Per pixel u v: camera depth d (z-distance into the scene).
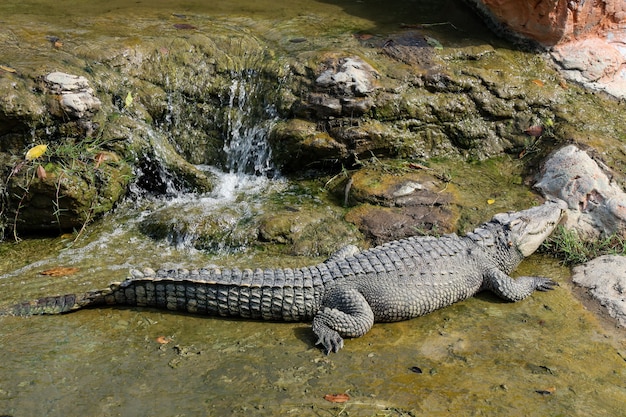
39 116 6.30
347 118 6.88
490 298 6.03
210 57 7.21
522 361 5.47
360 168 6.89
